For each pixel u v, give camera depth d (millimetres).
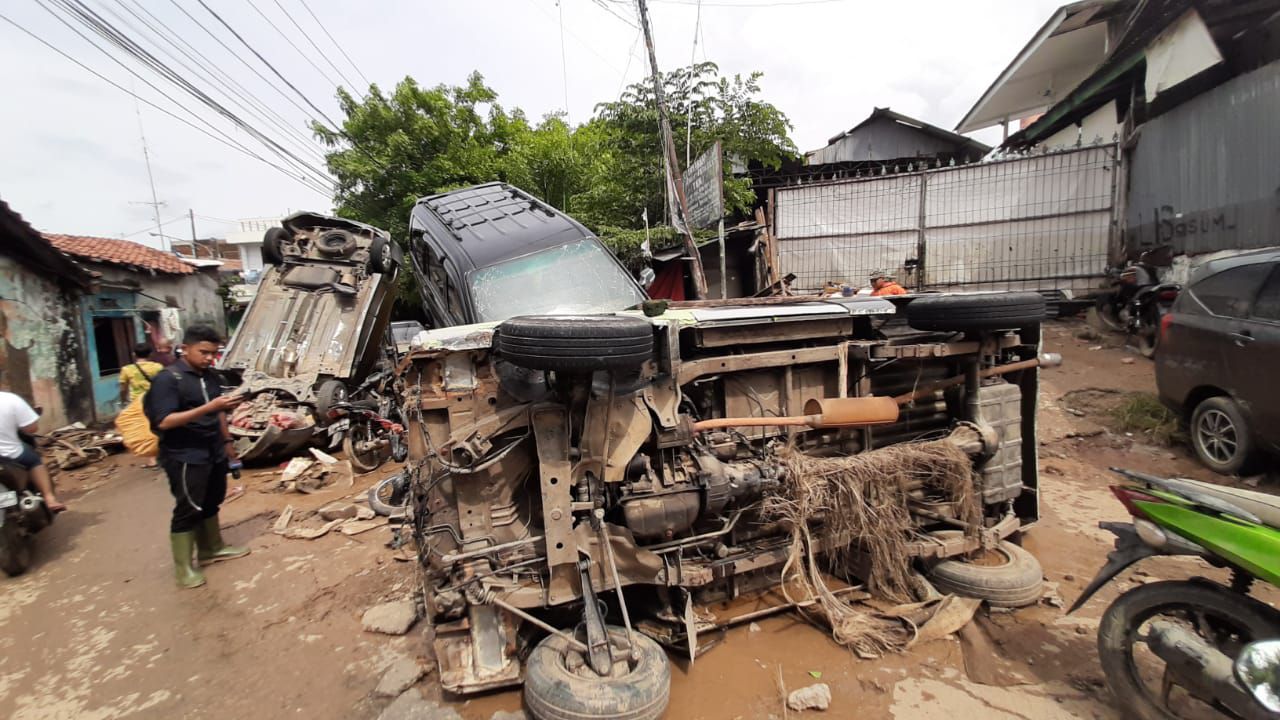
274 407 6883
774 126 11711
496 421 2525
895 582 3148
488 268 4945
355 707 2678
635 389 2689
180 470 3922
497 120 16125
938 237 9875
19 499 4426
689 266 11625
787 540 3094
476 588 2504
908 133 17906
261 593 3840
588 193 12711
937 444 3215
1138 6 8727
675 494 2670
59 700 2881
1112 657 2318
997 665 2695
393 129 14695
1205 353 4746
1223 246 6988
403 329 5836
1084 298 8859
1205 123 7281
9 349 8922
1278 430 4211
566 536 2504
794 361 3207
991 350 3346
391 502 5121
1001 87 14312
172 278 14250
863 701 2518
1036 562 3209
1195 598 2133
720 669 2740
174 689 2906
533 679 2346
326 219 8859
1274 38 7363
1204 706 2268
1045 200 9234
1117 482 4852
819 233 10531
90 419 10578
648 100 11570
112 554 4750
